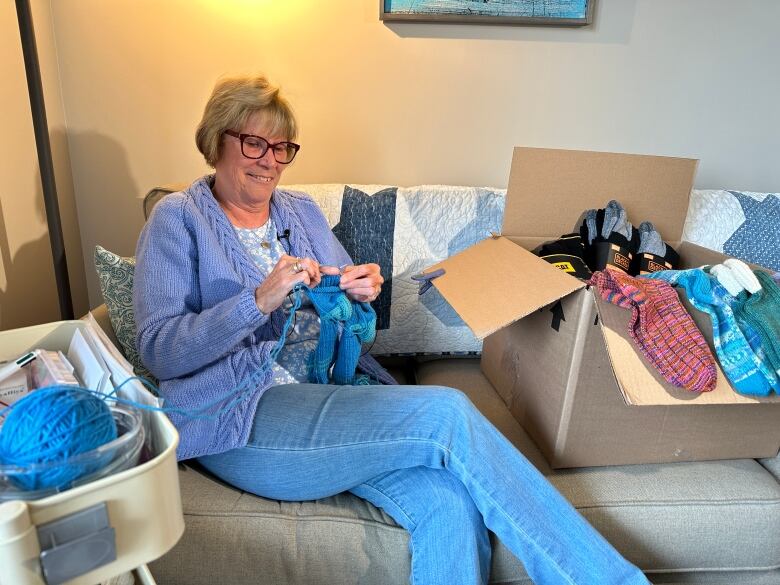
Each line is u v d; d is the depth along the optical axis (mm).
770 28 1637
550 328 1074
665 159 1354
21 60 1279
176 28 1492
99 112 1531
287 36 1537
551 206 1362
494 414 1277
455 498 872
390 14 1517
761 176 1807
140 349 980
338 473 914
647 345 933
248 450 932
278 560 876
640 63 1646
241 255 1074
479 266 1215
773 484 1059
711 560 1007
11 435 524
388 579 893
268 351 1007
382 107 1633
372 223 1409
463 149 1699
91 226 1630
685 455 1104
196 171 1625
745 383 946
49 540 488
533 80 1640
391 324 1449
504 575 939
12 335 857
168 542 575
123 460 562
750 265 1168
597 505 974
